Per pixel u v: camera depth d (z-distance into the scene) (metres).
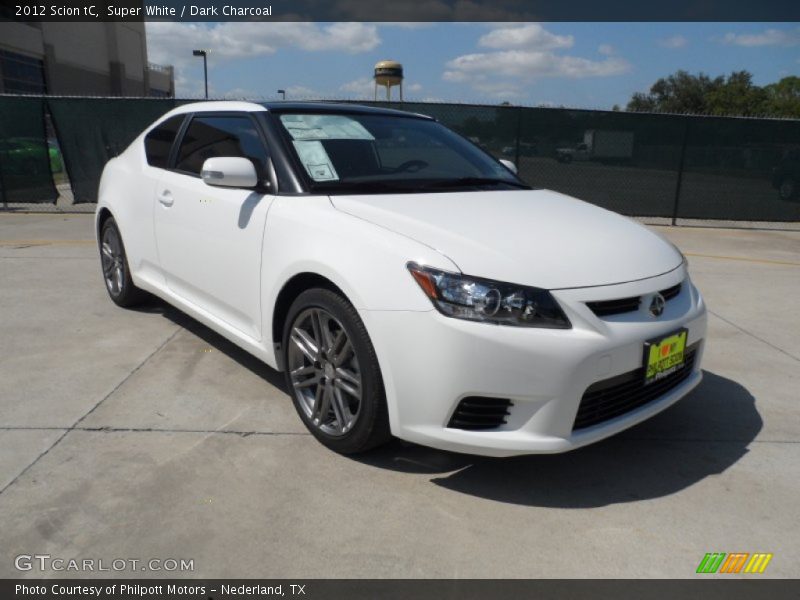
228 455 2.71
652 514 2.40
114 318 4.57
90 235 8.05
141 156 4.30
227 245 3.26
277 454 2.73
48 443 2.77
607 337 2.33
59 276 5.78
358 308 2.46
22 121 10.20
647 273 2.60
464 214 2.78
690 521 2.36
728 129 10.14
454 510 2.39
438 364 2.30
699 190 10.36
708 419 3.21
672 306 2.67
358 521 2.30
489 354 2.25
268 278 2.96
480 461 2.74
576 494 2.52
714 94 54.38
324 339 2.73
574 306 2.32
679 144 10.17
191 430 2.93
